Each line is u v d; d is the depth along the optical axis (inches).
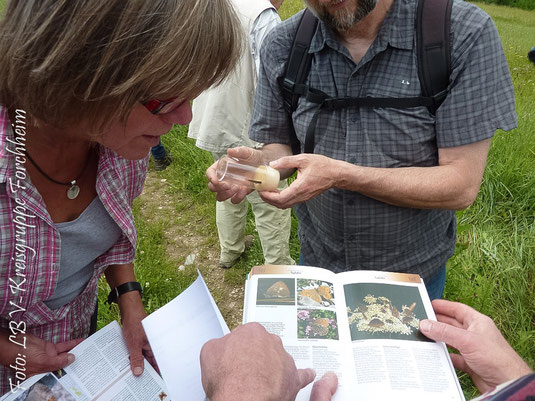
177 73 29.6
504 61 51.7
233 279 124.3
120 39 27.0
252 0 87.6
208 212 148.3
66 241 42.9
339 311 42.8
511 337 95.3
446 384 36.4
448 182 54.1
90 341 46.7
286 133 67.8
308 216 70.2
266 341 31.9
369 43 54.9
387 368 37.5
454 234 68.0
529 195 133.3
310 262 72.3
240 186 60.4
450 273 105.6
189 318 43.3
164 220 146.6
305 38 59.2
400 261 63.9
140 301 54.4
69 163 40.9
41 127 35.5
